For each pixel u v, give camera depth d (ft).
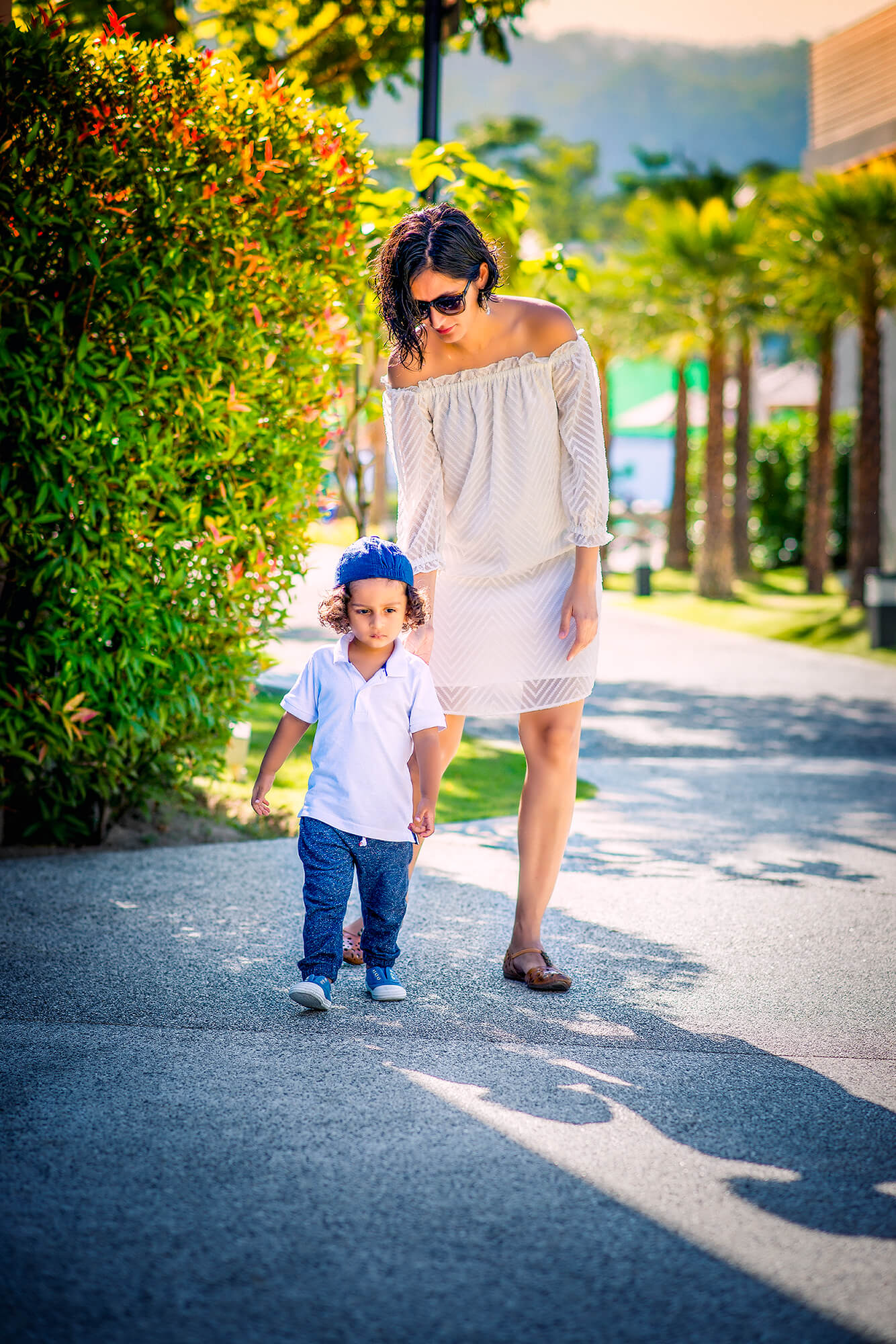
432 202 23.43
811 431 100.27
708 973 14.17
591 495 13.43
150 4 29.76
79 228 15.98
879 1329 7.41
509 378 13.19
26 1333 7.13
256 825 20.59
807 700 40.24
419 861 19.21
